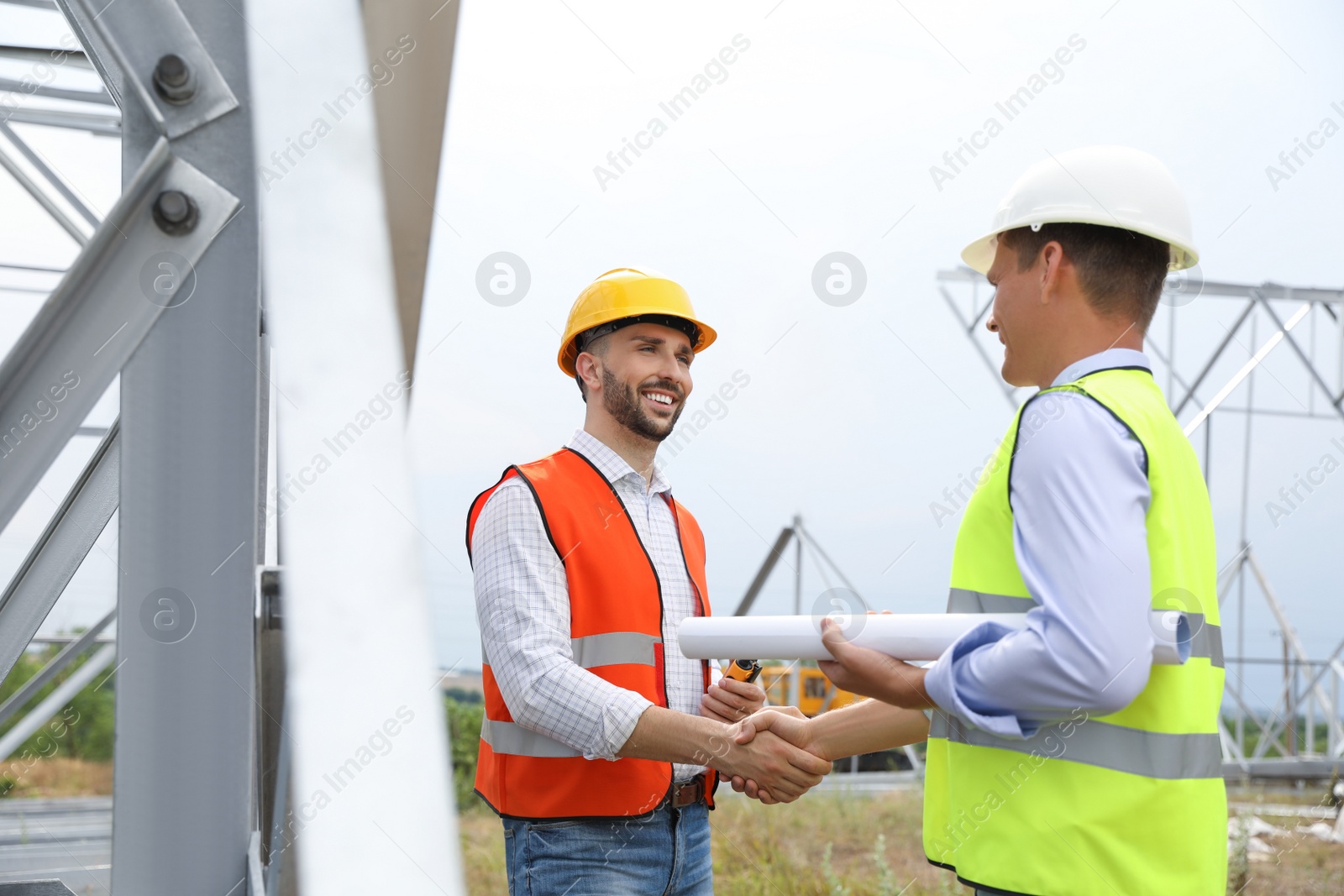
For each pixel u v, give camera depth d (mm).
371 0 2281
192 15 1058
